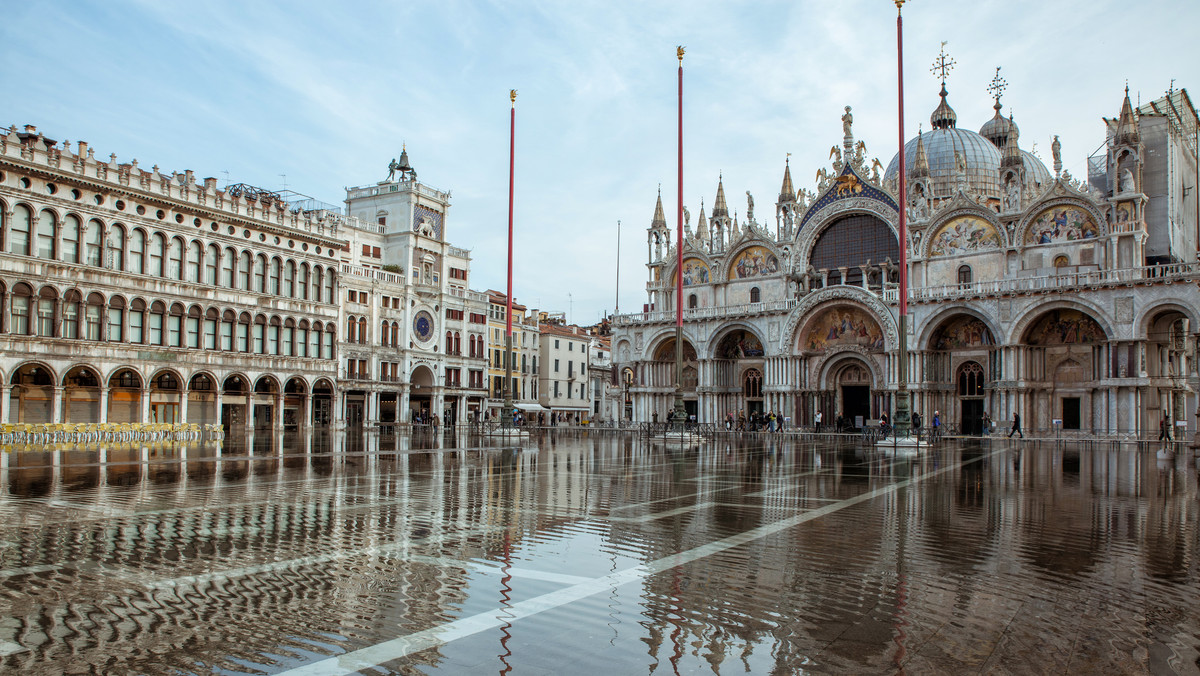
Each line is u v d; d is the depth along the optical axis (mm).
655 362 90312
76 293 54562
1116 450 46469
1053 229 67188
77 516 16359
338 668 7523
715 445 51156
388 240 86750
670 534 14688
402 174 88625
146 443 44938
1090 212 65125
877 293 74625
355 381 77062
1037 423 65875
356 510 17453
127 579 10938
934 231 73500
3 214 50969
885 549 13289
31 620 9031
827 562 12258
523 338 107125
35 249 52500
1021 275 68062
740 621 9148
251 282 67312
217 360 63531
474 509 17781
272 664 7629
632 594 10305
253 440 48938
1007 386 65688
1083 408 63906
